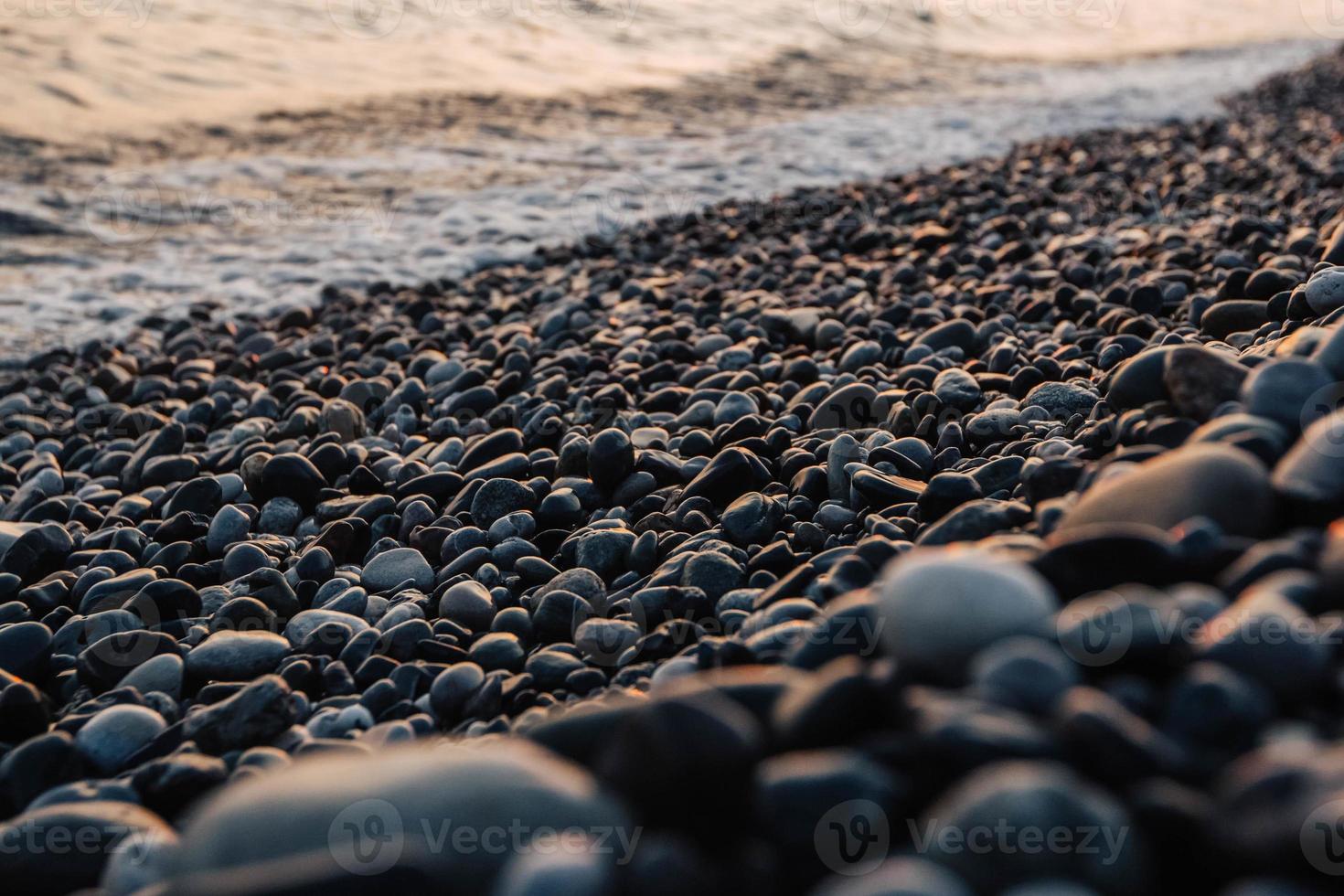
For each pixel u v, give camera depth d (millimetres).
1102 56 18875
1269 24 26719
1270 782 1001
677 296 5430
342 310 6008
